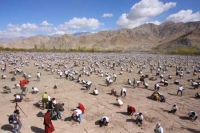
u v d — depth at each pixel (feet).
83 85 90.99
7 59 194.39
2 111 55.11
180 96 77.71
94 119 52.54
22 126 46.83
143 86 92.84
